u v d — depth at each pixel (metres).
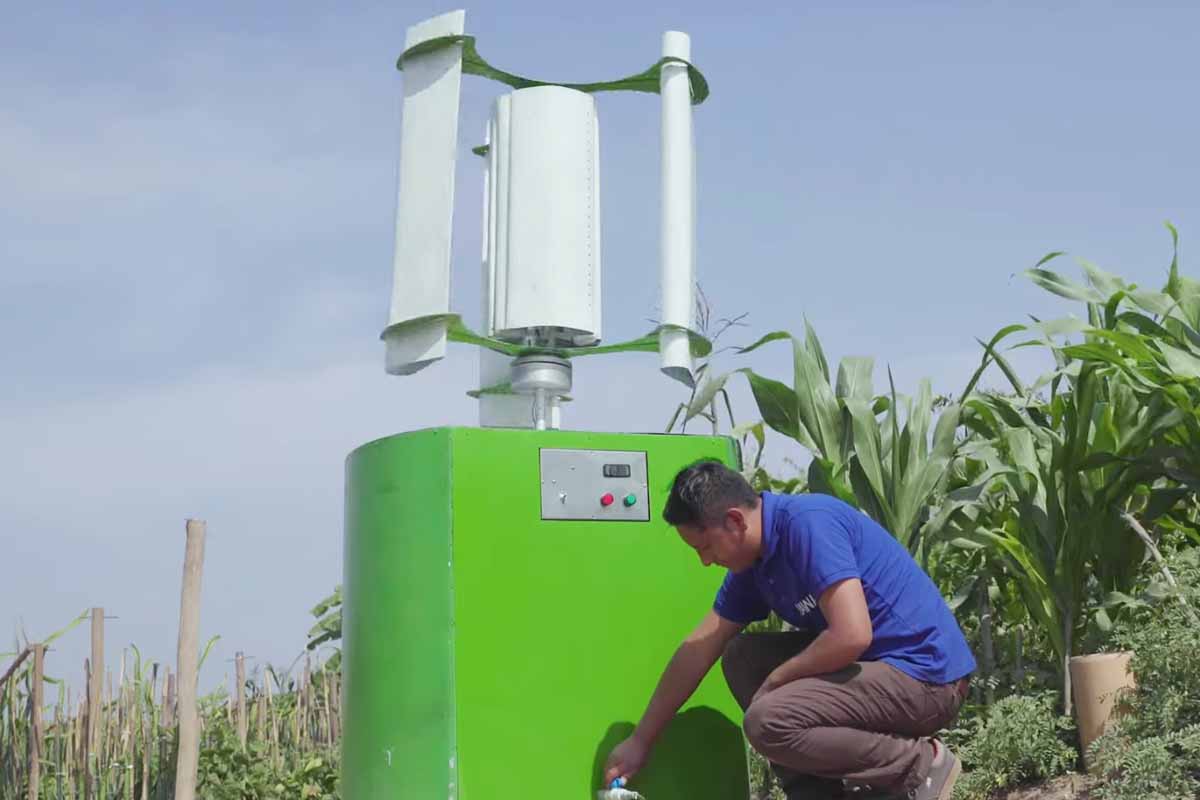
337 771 5.57
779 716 2.72
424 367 3.39
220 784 5.30
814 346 4.53
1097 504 4.17
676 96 3.67
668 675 2.97
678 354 3.54
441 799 2.88
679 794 3.08
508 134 3.57
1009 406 4.44
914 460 4.34
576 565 3.06
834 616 2.72
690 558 3.17
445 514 2.98
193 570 4.87
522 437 3.07
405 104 3.55
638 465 3.16
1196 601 3.83
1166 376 4.06
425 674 2.96
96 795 5.16
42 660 5.01
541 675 2.98
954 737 4.22
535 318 3.46
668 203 3.62
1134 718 3.63
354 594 3.23
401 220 3.49
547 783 2.95
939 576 4.86
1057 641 4.13
